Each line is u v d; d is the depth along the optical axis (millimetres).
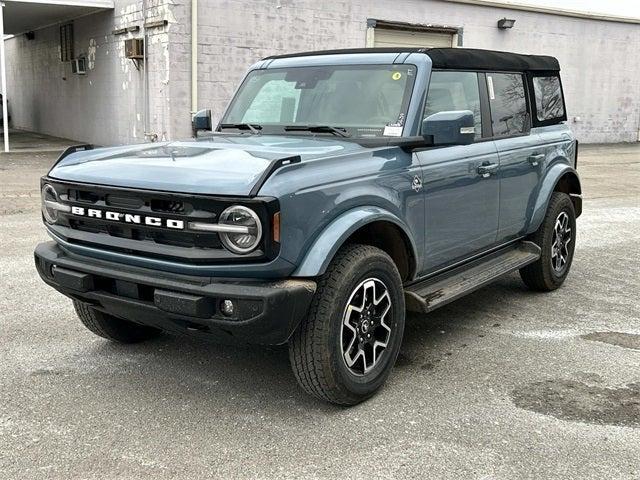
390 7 17922
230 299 3352
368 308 3904
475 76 5207
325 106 4773
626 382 4301
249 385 4199
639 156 20203
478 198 4988
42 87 23203
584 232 9195
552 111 6438
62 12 18203
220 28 15102
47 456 3326
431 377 4359
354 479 3158
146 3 15195
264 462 3299
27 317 5363
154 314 3621
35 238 8109
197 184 3406
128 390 4098
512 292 6363
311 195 3516
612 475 3223
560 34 22094
